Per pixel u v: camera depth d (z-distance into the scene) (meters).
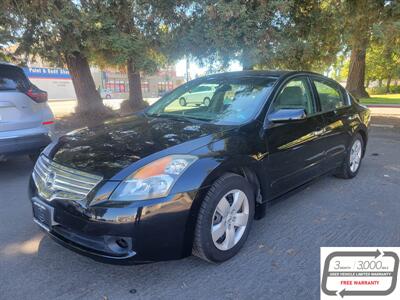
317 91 4.39
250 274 2.81
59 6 8.12
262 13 8.41
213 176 2.75
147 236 2.48
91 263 2.97
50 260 3.02
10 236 3.46
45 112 5.51
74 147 3.06
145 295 2.54
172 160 2.65
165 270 2.86
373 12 9.50
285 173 3.63
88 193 2.55
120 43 8.73
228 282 2.71
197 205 2.65
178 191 2.56
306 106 4.13
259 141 3.27
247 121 3.36
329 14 10.32
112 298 2.51
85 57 10.70
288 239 3.40
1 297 2.53
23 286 2.65
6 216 3.94
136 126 3.49
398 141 8.65
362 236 3.46
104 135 3.27
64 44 8.54
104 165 2.64
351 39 10.53
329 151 4.47
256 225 3.71
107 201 2.47
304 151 3.88
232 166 2.92
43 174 2.98
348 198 4.52
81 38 8.67
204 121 3.51
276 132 3.48
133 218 2.44
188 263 2.97
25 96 5.19
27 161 6.42
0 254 3.12
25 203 4.34
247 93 3.74
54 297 2.53
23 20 7.98
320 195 4.63
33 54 9.16
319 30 10.75
